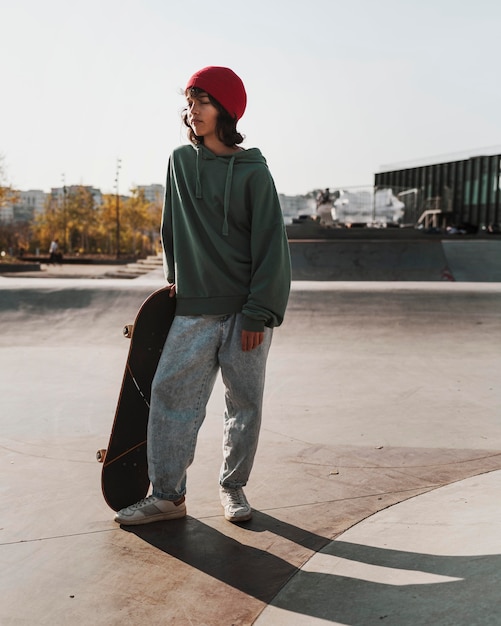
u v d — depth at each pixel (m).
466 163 28.23
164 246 2.40
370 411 3.96
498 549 1.97
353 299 7.47
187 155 2.26
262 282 2.16
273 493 2.69
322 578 1.95
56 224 60.50
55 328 6.68
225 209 2.18
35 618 1.78
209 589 1.92
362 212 22.16
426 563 1.97
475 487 2.67
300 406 4.07
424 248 13.91
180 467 2.32
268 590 1.91
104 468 2.35
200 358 2.24
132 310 7.16
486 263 13.62
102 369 5.14
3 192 32.62
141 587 1.94
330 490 2.71
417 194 23.78
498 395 4.34
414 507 2.48
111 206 61.22
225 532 2.32
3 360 5.44
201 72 2.18
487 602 1.66
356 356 5.68
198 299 2.23
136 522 2.36
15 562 2.09
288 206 20.70
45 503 2.56
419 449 3.25
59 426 3.61
